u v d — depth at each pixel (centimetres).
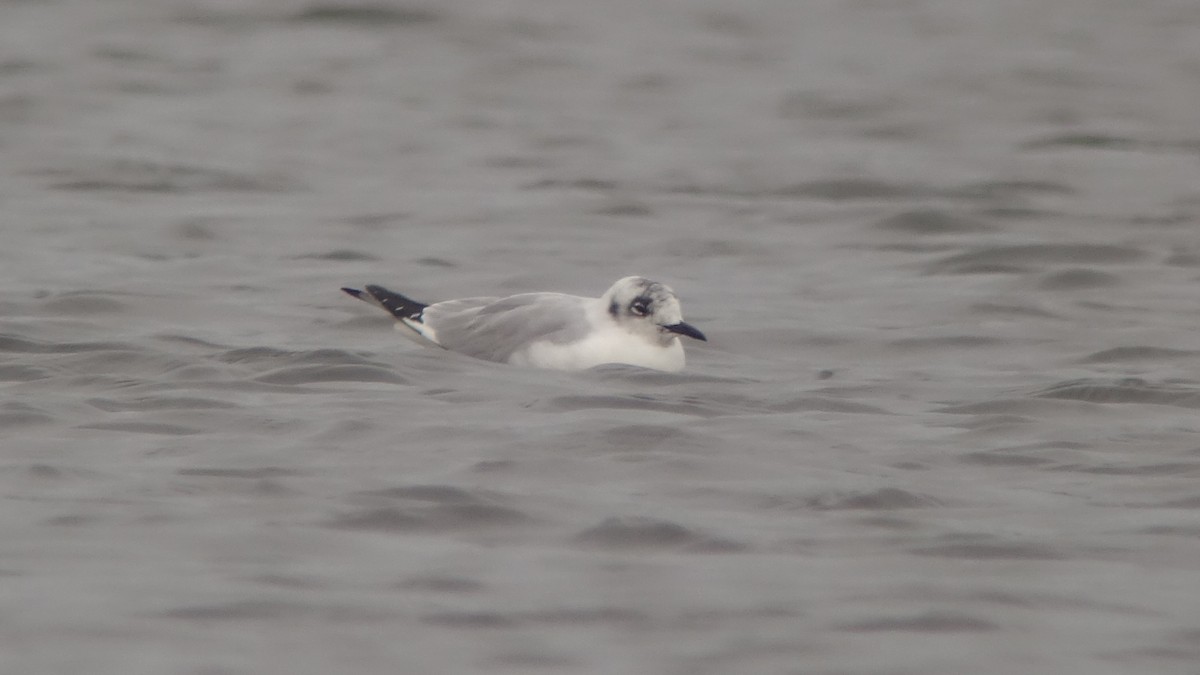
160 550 1088
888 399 1582
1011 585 1043
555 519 1169
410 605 1003
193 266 2350
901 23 5259
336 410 1464
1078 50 4797
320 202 2944
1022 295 2186
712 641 957
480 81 4316
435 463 1300
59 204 2861
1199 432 1433
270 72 4375
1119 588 1041
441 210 2883
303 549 1097
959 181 3177
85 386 1558
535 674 912
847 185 3123
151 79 4225
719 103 4081
